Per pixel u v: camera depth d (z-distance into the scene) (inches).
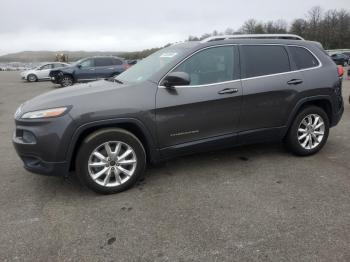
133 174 160.7
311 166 187.6
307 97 193.0
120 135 154.6
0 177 184.2
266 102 182.9
